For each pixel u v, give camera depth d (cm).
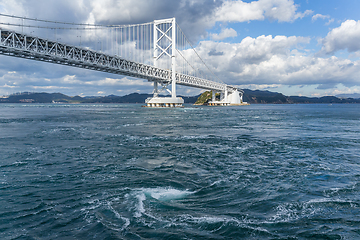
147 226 642
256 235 600
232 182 1008
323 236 598
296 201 809
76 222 666
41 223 662
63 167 1239
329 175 1120
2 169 1194
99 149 1711
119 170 1183
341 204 787
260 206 770
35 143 1942
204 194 873
